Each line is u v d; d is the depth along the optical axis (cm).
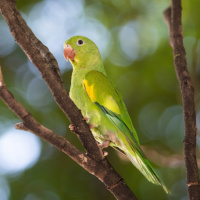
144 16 1279
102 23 1270
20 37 527
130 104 1181
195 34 1193
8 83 1166
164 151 1102
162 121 1151
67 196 1038
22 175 1054
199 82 1127
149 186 1041
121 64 1223
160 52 1205
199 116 1108
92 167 591
